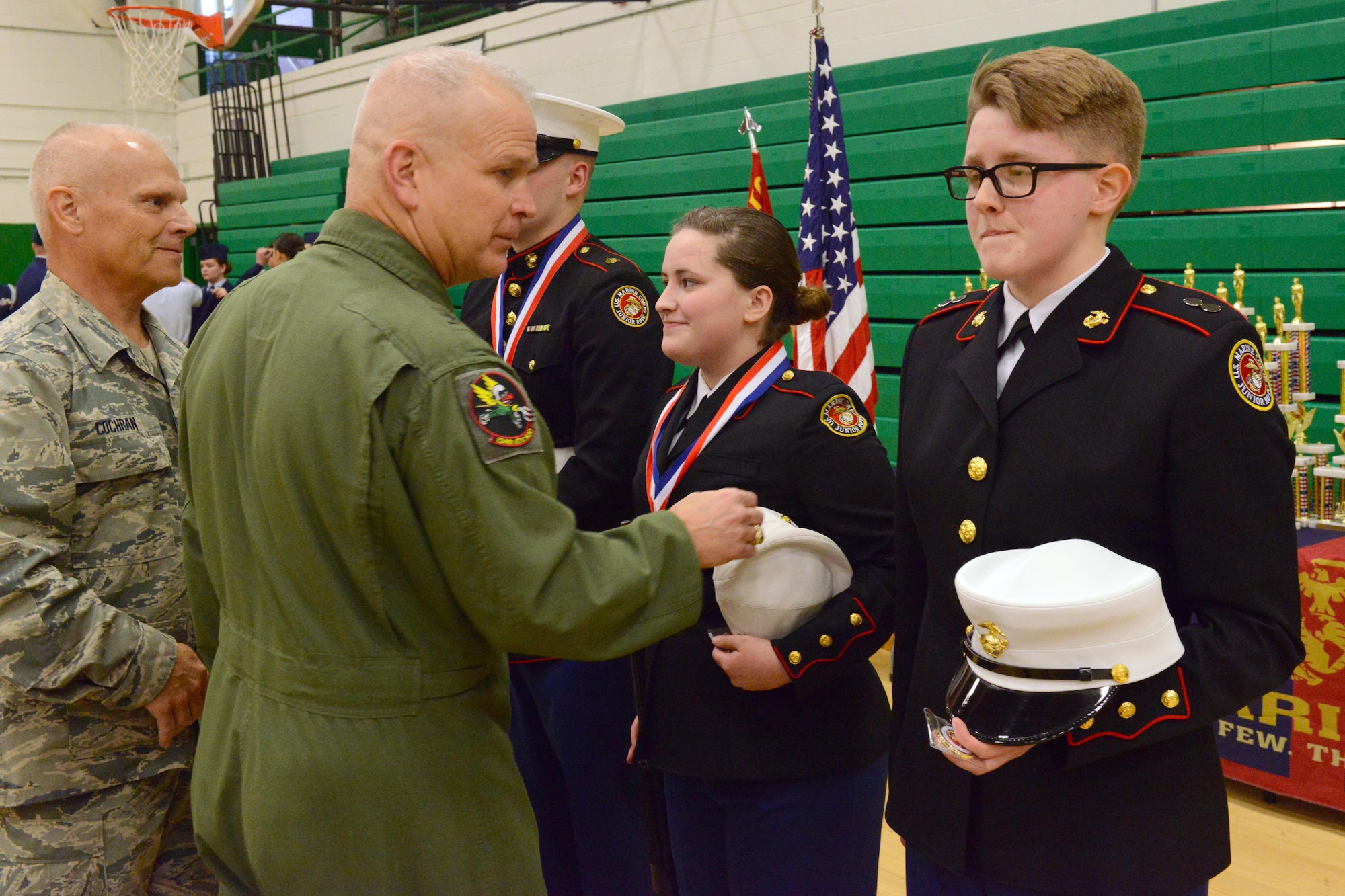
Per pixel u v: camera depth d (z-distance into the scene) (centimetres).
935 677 127
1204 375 109
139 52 923
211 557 130
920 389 136
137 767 164
